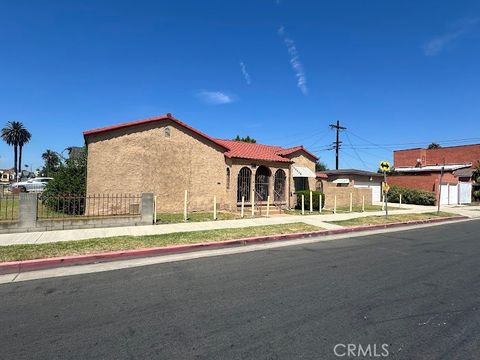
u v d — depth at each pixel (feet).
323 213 61.98
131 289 19.89
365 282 21.08
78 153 66.90
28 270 24.44
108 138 52.03
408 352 12.51
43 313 16.33
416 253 30.37
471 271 23.88
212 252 30.68
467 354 12.37
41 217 38.81
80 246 29.76
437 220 62.08
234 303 17.42
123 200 52.49
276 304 17.26
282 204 68.69
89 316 15.92
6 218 37.81
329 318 15.49
